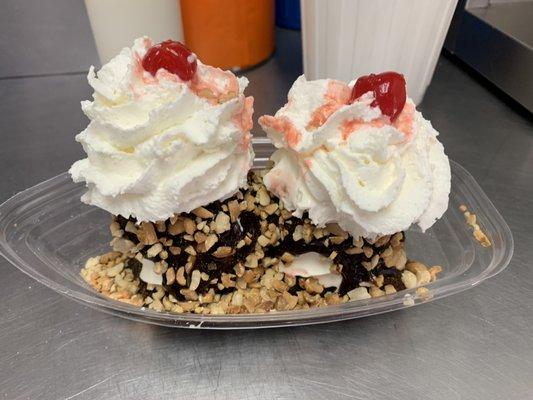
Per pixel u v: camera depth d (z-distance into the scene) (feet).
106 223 0.70
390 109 0.53
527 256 0.70
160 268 0.58
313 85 0.55
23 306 0.63
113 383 0.56
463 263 0.62
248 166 0.58
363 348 0.59
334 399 0.54
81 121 1.00
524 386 0.55
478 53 1.08
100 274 0.62
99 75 0.55
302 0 0.89
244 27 1.07
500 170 0.87
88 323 0.61
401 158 0.54
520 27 1.01
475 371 0.57
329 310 0.55
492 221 0.65
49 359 0.58
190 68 0.54
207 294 0.59
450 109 1.03
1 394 0.55
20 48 1.13
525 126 0.99
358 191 0.51
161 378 0.56
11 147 0.93
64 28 1.12
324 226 0.57
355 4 0.80
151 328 0.61
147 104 0.53
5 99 1.08
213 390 0.55
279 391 0.55
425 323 0.61
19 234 0.64
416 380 0.56
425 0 0.81
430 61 0.94
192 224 0.56
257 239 0.60
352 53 0.87
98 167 0.54
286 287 0.60
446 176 0.57
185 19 1.04
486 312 0.63
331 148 0.53
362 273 0.59
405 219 0.53
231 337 0.60
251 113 0.57
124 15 0.95
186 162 0.53
